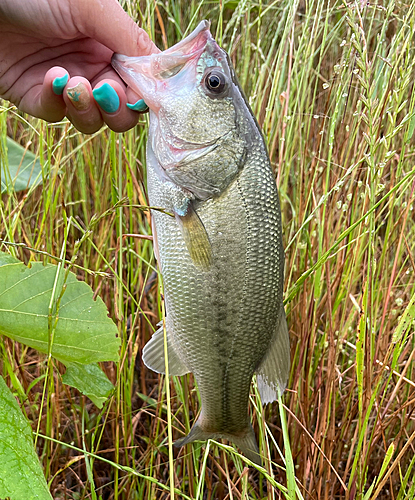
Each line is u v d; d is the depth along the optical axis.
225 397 0.32
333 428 0.35
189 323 0.30
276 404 0.42
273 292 0.30
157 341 0.32
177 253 0.30
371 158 0.29
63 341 0.28
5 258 0.26
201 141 0.29
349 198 0.33
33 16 0.29
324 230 0.39
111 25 0.30
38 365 0.41
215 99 0.29
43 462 0.36
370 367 0.32
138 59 0.30
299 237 0.38
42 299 0.27
